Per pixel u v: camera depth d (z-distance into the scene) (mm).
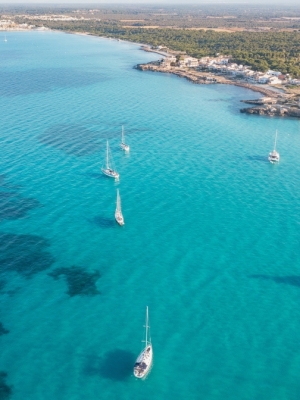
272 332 73625
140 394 62875
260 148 157125
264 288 83500
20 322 74250
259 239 98688
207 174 132125
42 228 100812
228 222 105375
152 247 94938
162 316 76250
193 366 67250
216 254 93062
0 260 89000
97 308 77688
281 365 67812
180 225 103562
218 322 75312
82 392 62875
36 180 123625
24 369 66000
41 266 87875
